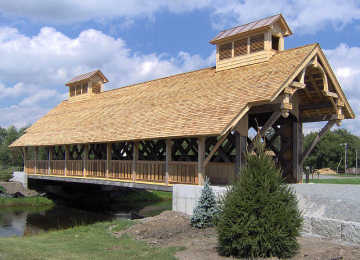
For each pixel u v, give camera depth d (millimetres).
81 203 25969
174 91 17562
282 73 12531
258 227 6988
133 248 8703
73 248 9023
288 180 15992
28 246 9406
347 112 15367
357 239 7789
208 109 13219
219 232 7504
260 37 15180
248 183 7316
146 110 17141
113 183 16625
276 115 12570
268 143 16688
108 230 11383
